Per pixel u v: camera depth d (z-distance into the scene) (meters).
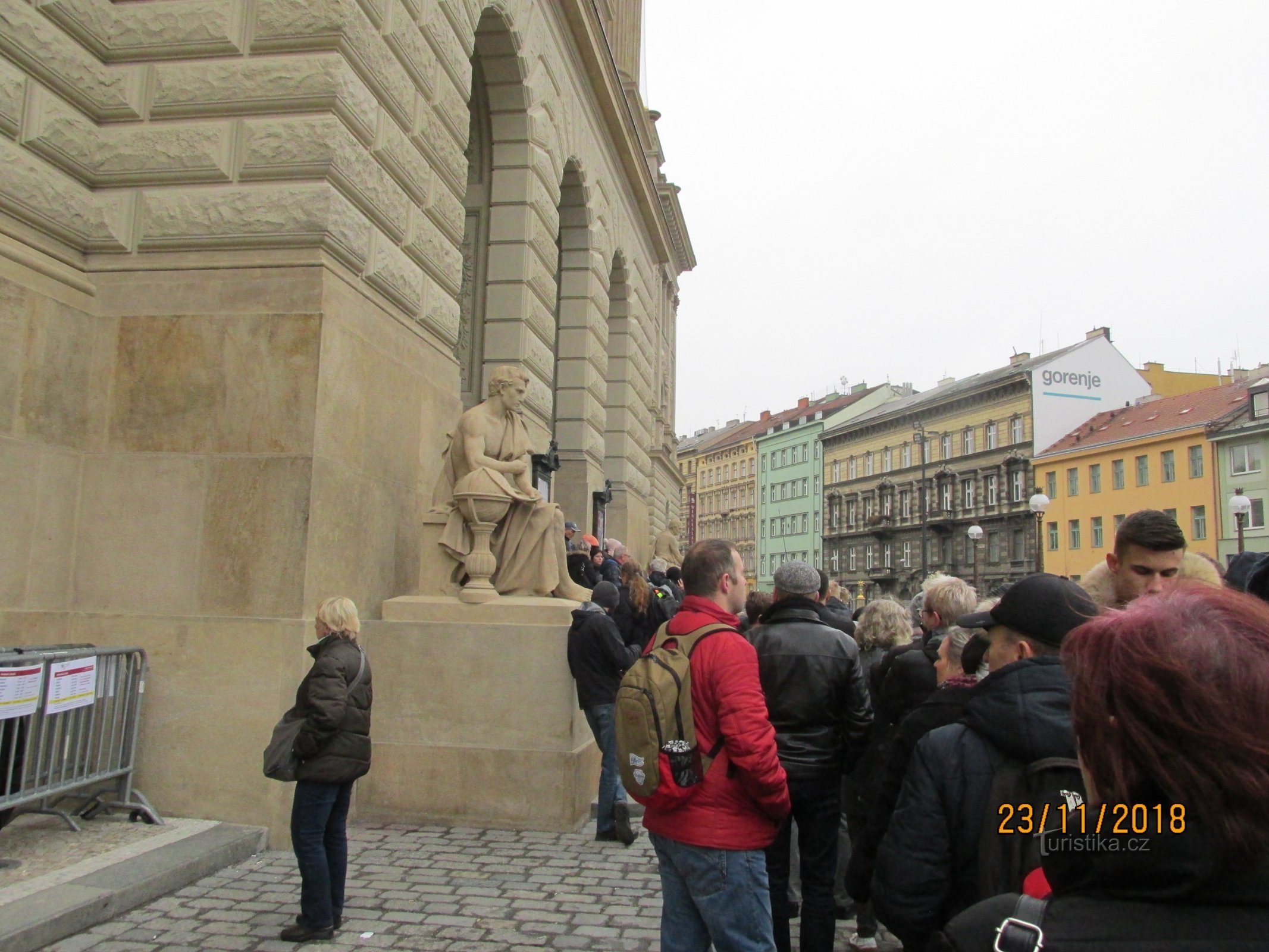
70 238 7.06
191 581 6.63
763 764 3.12
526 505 7.87
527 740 6.87
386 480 7.96
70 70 7.05
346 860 4.65
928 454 66.25
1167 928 1.17
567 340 17.48
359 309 7.54
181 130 7.29
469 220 13.31
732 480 95.19
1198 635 1.24
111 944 4.27
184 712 6.34
